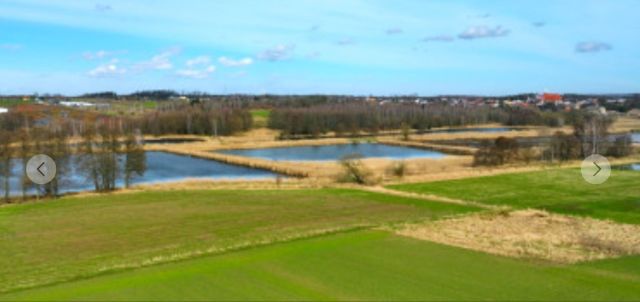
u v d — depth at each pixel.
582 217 49.50
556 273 28.06
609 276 27.55
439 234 38.53
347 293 24.64
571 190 65.94
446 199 60.62
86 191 69.06
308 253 31.73
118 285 25.72
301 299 23.80
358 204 57.25
